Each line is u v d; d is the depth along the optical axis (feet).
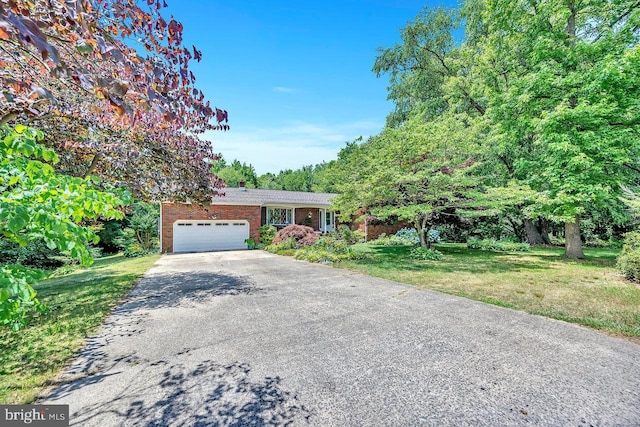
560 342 10.89
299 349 10.48
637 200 31.94
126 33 6.49
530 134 39.22
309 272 26.45
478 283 21.18
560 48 31.89
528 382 8.25
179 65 6.70
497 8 37.14
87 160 18.66
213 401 7.49
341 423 6.64
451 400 7.47
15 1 4.40
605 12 32.45
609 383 8.17
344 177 36.70
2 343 11.19
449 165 33.12
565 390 7.85
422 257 34.27
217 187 25.14
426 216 36.99
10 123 12.47
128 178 19.51
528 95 32.17
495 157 44.27
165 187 20.62
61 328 12.75
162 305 16.24
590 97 29.09
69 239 6.45
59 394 7.84
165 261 36.06
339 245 38.63
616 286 19.90
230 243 52.54
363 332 12.02
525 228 52.39
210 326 12.90
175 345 10.92
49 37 5.67
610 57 27.68
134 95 6.07
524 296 17.49
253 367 9.21
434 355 9.91
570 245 35.53
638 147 28.73
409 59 57.52
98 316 14.39
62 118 14.80
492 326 12.57
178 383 8.34
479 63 41.68
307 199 65.98
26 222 5.58
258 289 19.92
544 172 32.40
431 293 18.39
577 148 28.68
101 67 6.71
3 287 5.96
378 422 6.68
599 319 13.26
